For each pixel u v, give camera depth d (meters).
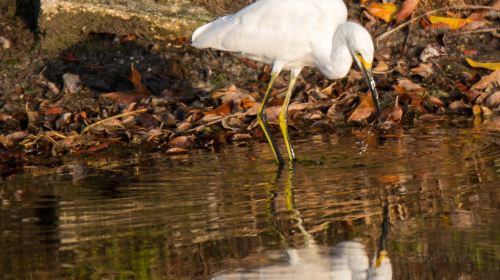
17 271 7.66
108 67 14.10
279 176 10.41
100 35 14.55
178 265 7.66
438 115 13.22
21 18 14.90
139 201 9.48
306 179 10.21
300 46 11.65
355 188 9.73
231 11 15.37
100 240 8.33
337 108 13.34
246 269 7.52
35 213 9.18
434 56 14.69
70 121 12.70
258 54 11.95
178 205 9.31
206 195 9.64
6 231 8.64
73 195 9.80
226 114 12.91
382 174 10.25
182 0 15.23
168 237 8.35
